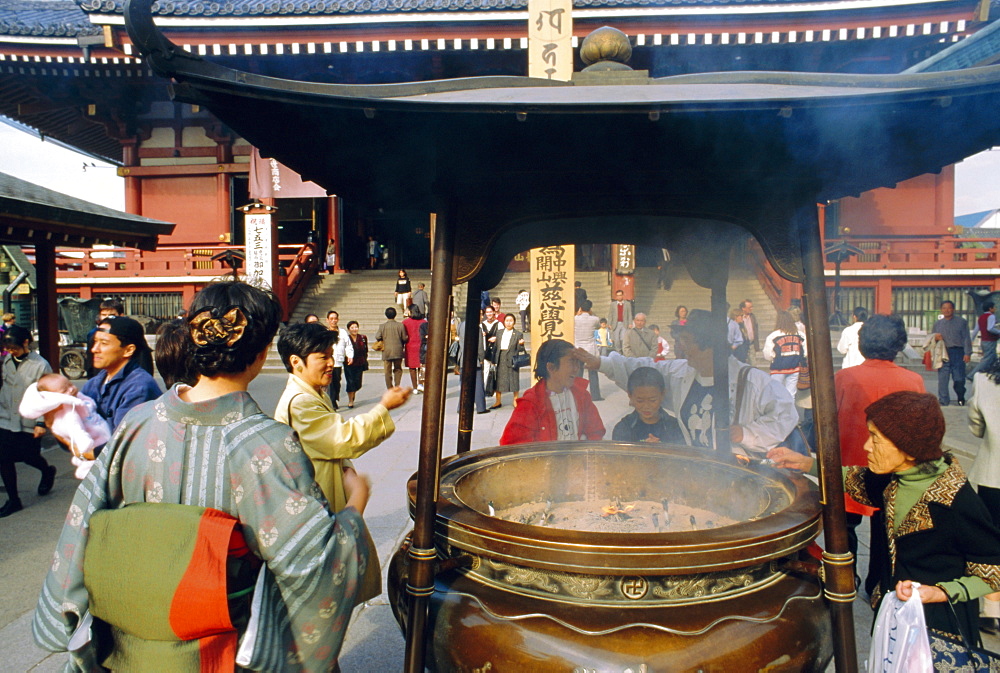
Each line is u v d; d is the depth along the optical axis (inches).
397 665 105.3
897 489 74.4
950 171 691.4
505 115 61.5
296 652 51.9
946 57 86.7
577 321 378.0
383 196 93.3
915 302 639.8
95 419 116.8
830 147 69.6
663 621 61.4
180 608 47.6
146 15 50.4
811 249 69.4
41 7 698.8
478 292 106.1
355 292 723.4
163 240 719.7
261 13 463.2
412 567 68.1
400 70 557.0
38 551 158.6
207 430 51.6
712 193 72.6
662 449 103.6
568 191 72.8
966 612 69.9
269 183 665.6
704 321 118.6
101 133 816.9
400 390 90.4
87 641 51.0
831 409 66.4
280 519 50.0
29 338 189.5
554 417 128.7
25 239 254.1
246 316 52.5
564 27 285.7
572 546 61.6
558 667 60.2
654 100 61.3
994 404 107.3
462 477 89.3
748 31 457.7
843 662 63.0
